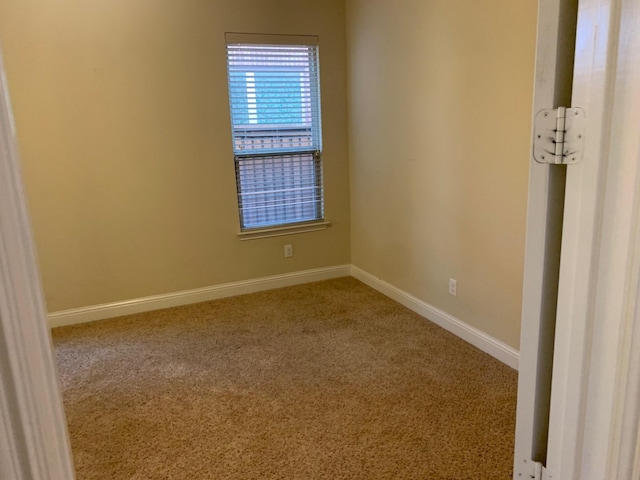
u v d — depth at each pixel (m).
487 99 2.54
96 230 3.41
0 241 0.56
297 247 4.10
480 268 2.78
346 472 1.86
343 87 3.95
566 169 0.98
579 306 0.98
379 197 3.72
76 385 2.58
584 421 1.02
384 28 3.34
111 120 3.30
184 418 2.25
